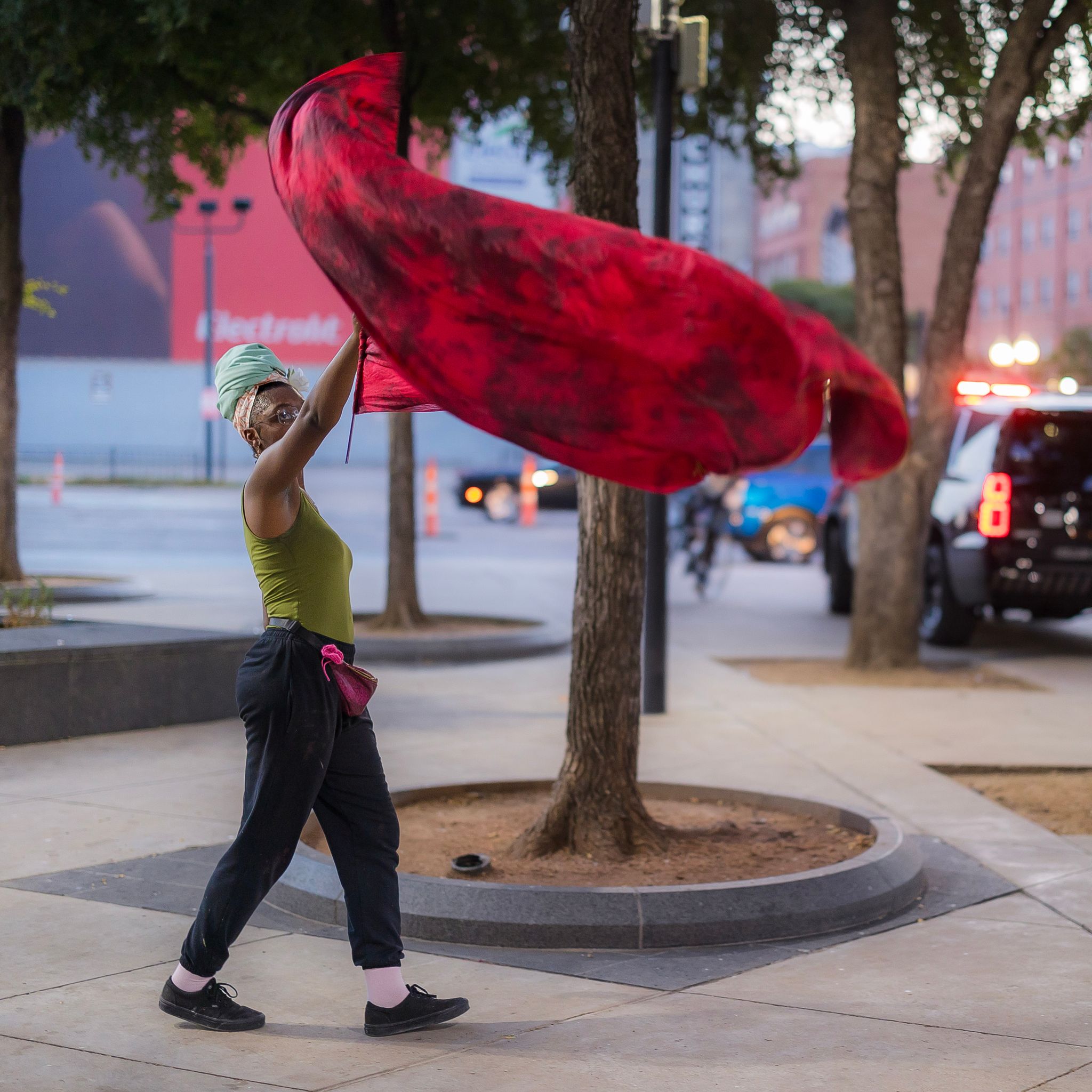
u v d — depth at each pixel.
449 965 4.58
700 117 14.80
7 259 14.51
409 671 11.28
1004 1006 4.22
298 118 3.46
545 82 14.05
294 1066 3.71
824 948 4.81
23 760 7.60
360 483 41.81
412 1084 3.59
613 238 3.16
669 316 3.13
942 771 8.01
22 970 4.43
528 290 3.19
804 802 6.42
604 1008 4.19
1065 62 12.93
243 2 10.98
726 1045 3.88
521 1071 3.68
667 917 4.80
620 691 5.73
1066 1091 3.56
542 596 16.31
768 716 9.41
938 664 12.01
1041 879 5.70
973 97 13.68
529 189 46.34
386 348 3.36
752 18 13.50
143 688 8.55
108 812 6.53
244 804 3.94
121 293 52.44
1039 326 81.94
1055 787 7.64
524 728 8.86
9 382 14.62
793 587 19.28
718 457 3.29
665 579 9.40
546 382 3.28
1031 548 12.63
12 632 8.94
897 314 11.41
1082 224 77.19
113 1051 3.79
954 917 5.20
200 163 15.40
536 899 4.81
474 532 26.47
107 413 52.88
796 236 103.69
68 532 24.16
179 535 24.16
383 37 12.10
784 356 3.08
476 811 6.48
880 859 5.33
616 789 5.73
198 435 53.22
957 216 11.23
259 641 3.91
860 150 11.38
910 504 11.66
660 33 9.04
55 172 51.88
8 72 12.19
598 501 5.68
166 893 5.30
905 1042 3.91
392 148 3.43
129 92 12.63
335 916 5.00
